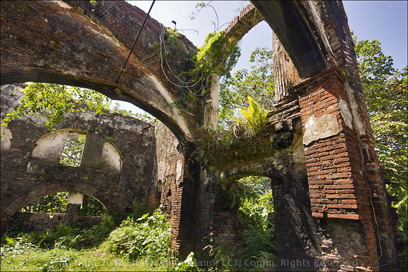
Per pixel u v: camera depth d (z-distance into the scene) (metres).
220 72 7.32
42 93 6.66
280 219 4.05
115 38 6.23
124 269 5.38
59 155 11.95
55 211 14.86
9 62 4.73
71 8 5.60
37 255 6.46
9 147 10.65
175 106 6.96
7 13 4.81
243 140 5.06
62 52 5.45
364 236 2.82
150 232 7.24
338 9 4.69
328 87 3.53
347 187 2.96
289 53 4.02
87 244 8.83
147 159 14.09
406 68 6.96
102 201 12.25
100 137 12.97
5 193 10.16
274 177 4.37
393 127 5.89
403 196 5.26
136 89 6.54
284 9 3.59
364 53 7.70
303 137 3.68
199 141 6.62
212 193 5.99
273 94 8.64
